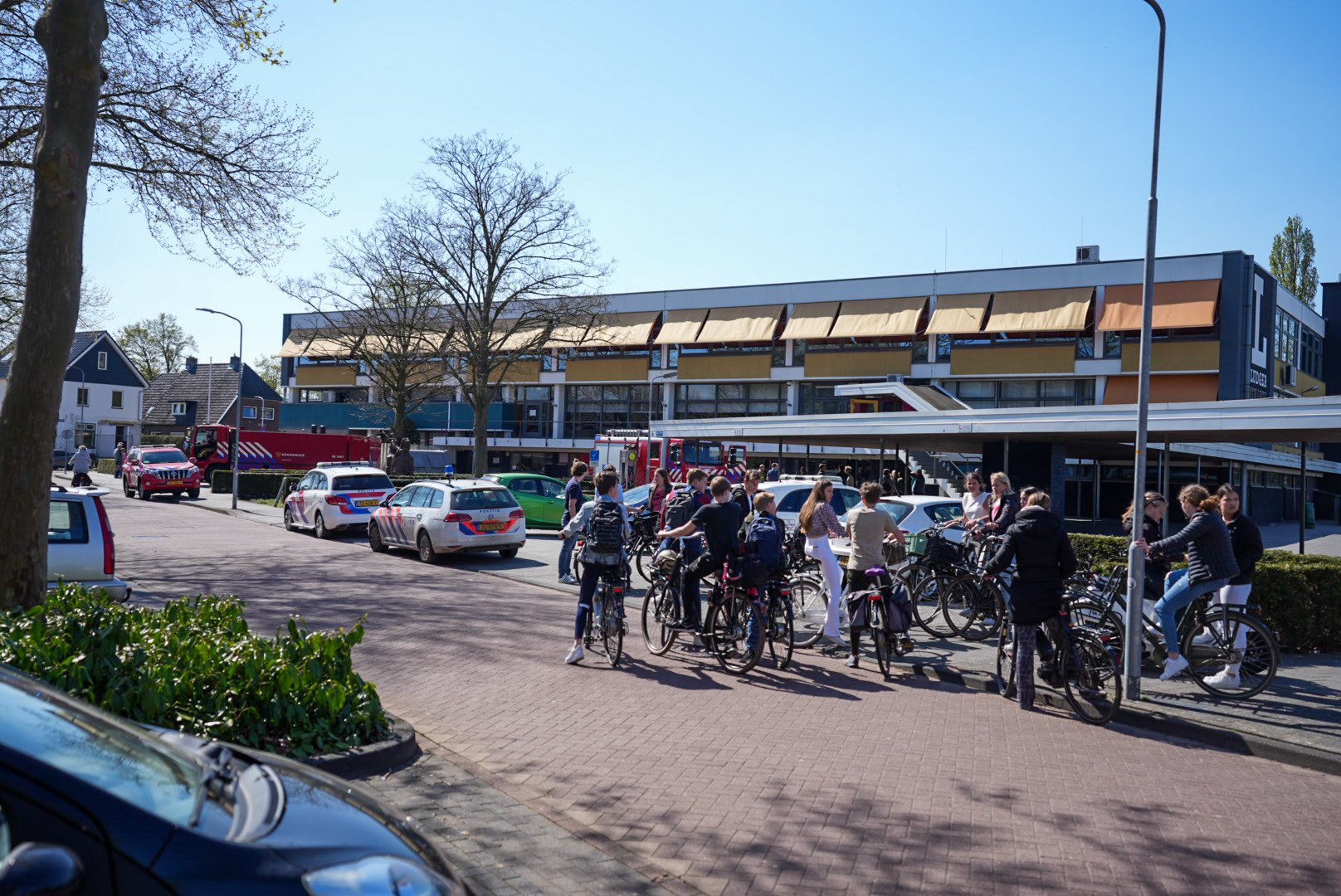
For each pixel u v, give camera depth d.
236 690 5.74
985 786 6.00
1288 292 41.69
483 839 4.91
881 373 40.94
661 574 10.11
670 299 46.50
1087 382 37.41
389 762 6.03
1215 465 36.38
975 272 39.19
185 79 15.59
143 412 73.19
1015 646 8.41
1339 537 33.06
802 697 8.35
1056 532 7.97
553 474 49.91
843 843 5.04
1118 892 4.52
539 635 10.84
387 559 18.53
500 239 34.16
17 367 7.61
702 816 5.38
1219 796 5.99
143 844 2.21
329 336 40.12
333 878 2.39
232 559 17.77
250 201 15.93
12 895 1.91
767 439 26.88
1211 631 8.52
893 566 11.67
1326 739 7.02
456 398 50.94
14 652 5.30
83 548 9.93
